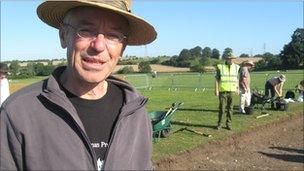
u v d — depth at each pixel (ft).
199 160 15.37
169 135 17.80
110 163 3.35
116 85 3.70
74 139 3.25
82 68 3.39
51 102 3.24
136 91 3.72
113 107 3.57
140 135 3.65
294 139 19.98
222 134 18.61
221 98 19.31
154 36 3.85
